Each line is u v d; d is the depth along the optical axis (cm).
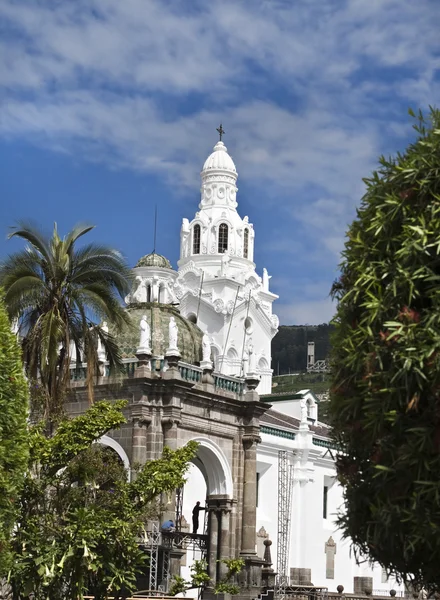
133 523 2681
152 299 5812
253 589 4909
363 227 1798
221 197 9500
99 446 3114
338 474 1792
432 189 1711
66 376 3706
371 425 1697
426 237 1655
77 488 2725
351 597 6097
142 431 4619
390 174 1797
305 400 7919
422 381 1611
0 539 2302
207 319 8831
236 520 4984
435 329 1597
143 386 4638
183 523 5662
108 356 4022
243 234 9431
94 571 2538
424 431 1591
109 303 3862
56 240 3800
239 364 8719
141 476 2744
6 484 2302
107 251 3856
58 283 3766
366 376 1658
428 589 1738
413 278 1639
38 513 2597
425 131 1795
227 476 4975
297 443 6881
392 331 1644
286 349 18850
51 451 2628
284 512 6625
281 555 6506
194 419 4819
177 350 4738
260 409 5116
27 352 3709
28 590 2459
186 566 5712
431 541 1612
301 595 6041
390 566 1730
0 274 3756
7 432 2342
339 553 7112
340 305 1819
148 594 4181
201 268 9062
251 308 9031
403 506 1606
